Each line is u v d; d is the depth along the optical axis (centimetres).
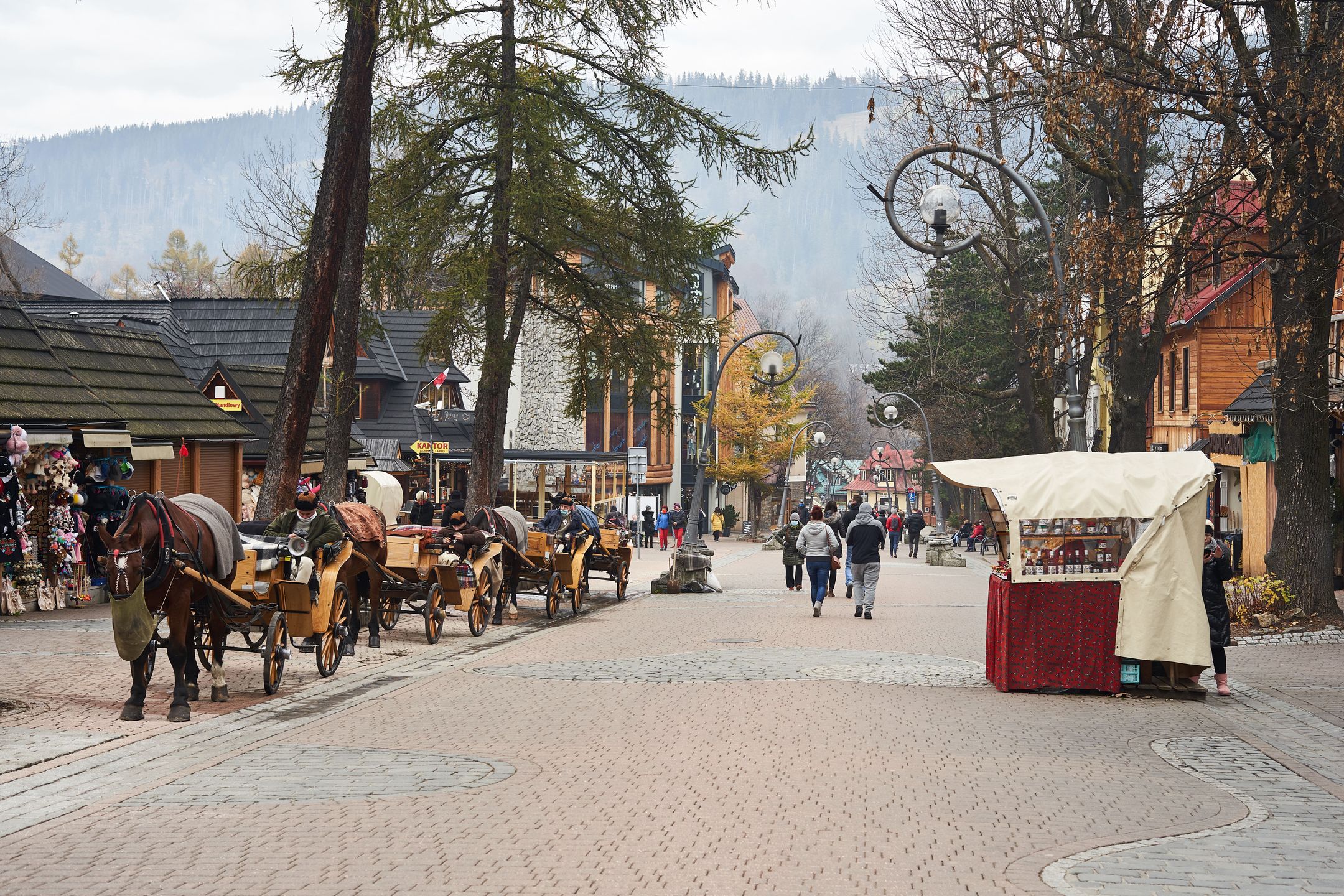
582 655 1856
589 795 938
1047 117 1956
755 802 913
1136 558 1505
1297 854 790
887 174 3784
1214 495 3325
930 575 4128
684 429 7912
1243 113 1838
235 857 765
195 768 1034
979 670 1723
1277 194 1792
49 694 1392
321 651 1581
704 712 1327
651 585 3278
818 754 1097
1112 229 1908
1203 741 1212
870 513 2486
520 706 1377
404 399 5209
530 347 6512
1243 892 707
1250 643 2014
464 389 6175
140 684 1262
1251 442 3122
